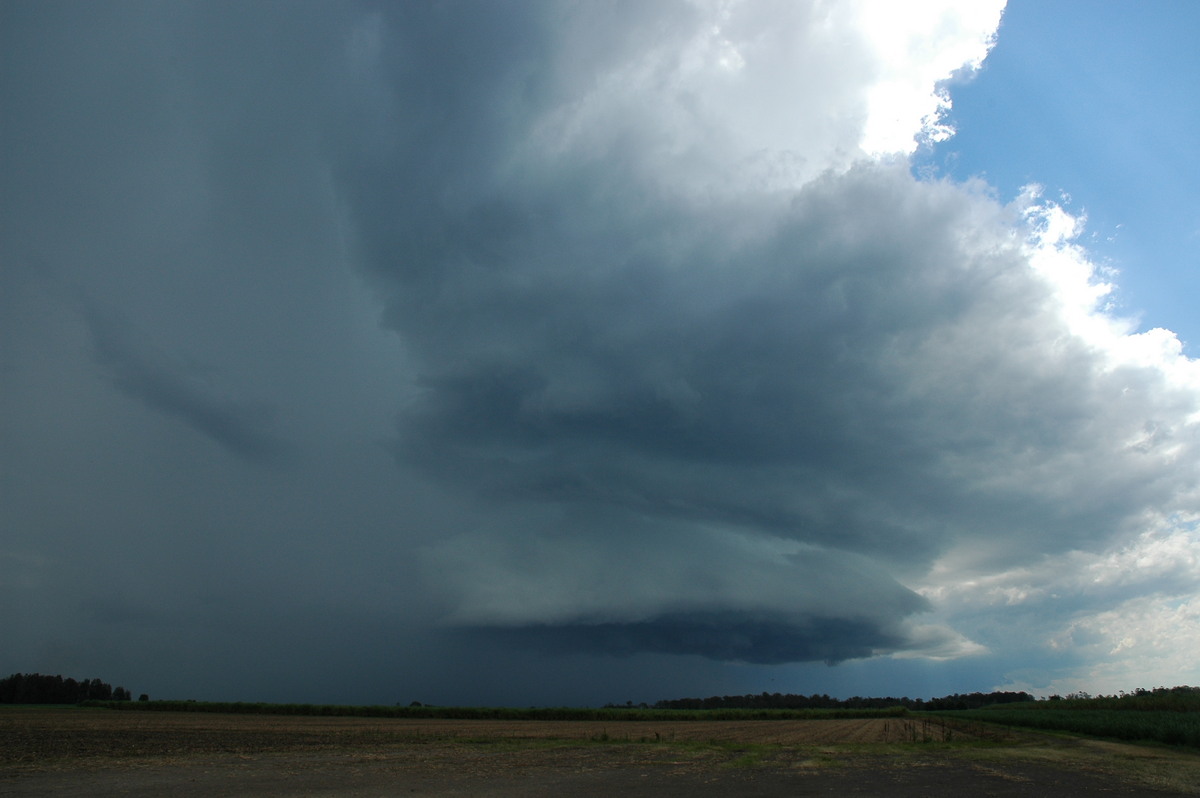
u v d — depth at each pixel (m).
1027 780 26.30
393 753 38.34
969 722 87.31
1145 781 26.39
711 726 85.00
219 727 66.69
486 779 26.08
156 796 21.47
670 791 22.89
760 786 24.33
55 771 28.11
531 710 117.88
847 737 58.25
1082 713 75.38
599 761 33.69
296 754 37.34
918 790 23.36
